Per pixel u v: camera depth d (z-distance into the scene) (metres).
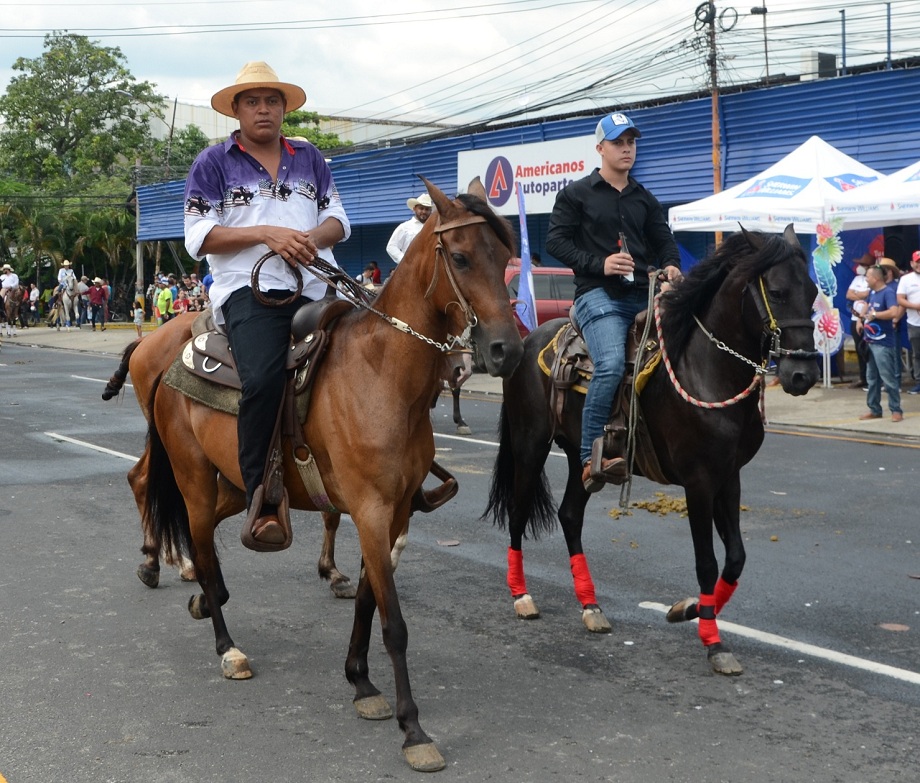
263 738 4.17
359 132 53.94
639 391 5.23
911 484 9.16
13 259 43.78
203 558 4.98
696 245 20.64
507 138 23.83
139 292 38.59
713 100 19.28
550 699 4.57
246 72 4.65
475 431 12.76
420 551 7.19
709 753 4.01
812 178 14.63
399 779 3.81
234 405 4.62
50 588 6.30
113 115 57.97
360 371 4.14
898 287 12.94
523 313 15.47
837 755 3.99
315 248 4.53
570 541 5.73
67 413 14.59
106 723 4.31
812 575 6.45
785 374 4.69
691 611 5.30
